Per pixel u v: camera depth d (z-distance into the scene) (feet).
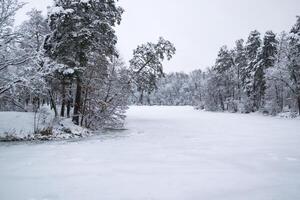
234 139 53.57
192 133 65.77
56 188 21.49
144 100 436.35
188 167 28.66
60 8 61.11
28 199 19.10
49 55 67.10
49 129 55.88
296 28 150.92
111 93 76.38
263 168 28.27
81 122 69.56
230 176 25.08
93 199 19.08
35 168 28.04
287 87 154.10
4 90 52.80
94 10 67.31
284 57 151.33
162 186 22.06
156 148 42.01
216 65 226.17
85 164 29.99
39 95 64.80
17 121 60.44
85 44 65.21
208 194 20.17
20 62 54.95
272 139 53.26
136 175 25.36
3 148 42.04
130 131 70.79
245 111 196.65
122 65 79.10
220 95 228.84
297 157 34.22
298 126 85.97
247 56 202.18
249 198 19.35
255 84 182.91
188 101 461.37
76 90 72.02
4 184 22.54
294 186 22.06
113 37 74.59
